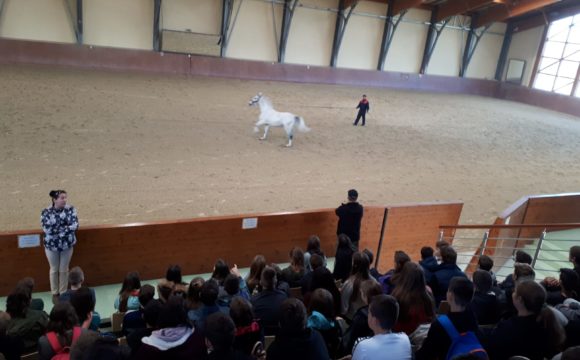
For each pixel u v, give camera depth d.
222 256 7.47
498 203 12.05
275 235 7.72
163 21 25.44
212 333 2.65
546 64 32.34
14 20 22.28
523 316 3.26
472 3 29.77
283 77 28.58
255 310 4.05
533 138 20.70
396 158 14.81
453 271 5.02
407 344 2.97
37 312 3.91
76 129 13.52
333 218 8.04
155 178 10.67
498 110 28.11
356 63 31.12
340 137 16.55
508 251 9.34
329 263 8.08
